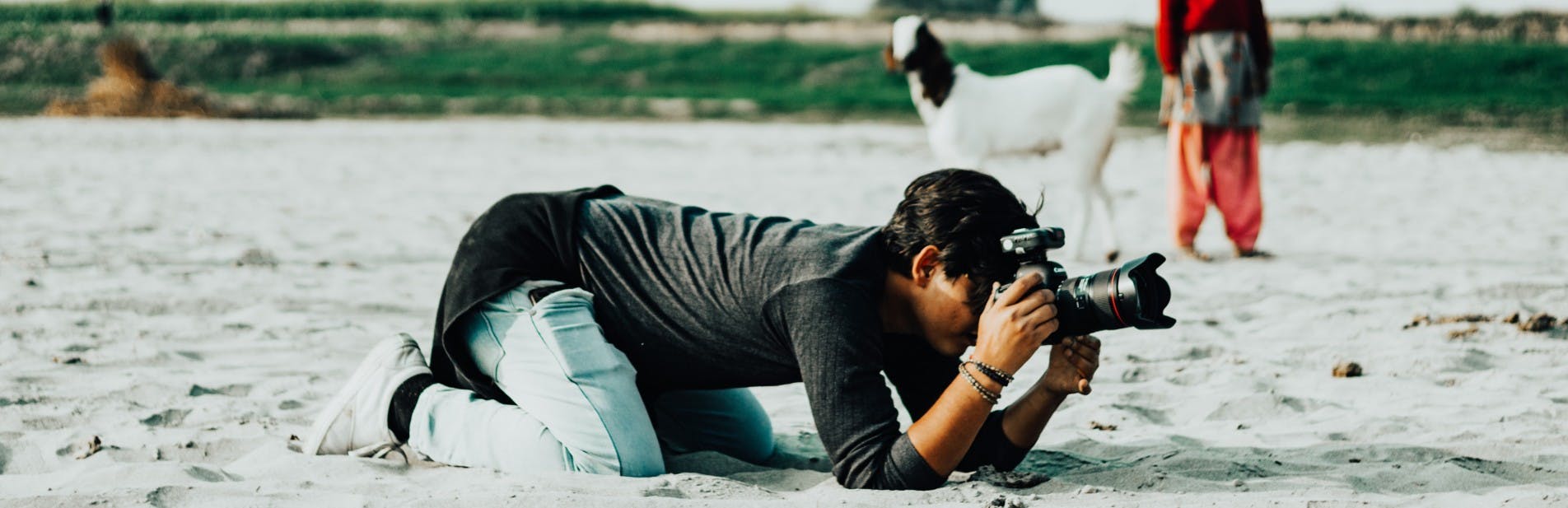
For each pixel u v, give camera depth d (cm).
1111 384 394
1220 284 582
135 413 345
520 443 282
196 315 495
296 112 2298
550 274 290
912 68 701
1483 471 294
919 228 259
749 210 899
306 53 3653
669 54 3609
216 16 4806
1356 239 766
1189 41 673
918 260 258
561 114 2317
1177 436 333
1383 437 328
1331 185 1100
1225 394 375
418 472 290
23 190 955
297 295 536
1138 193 1055
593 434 279
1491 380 391
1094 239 775
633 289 281
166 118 2194
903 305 267
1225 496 268
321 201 923
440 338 299
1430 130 1830
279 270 597
